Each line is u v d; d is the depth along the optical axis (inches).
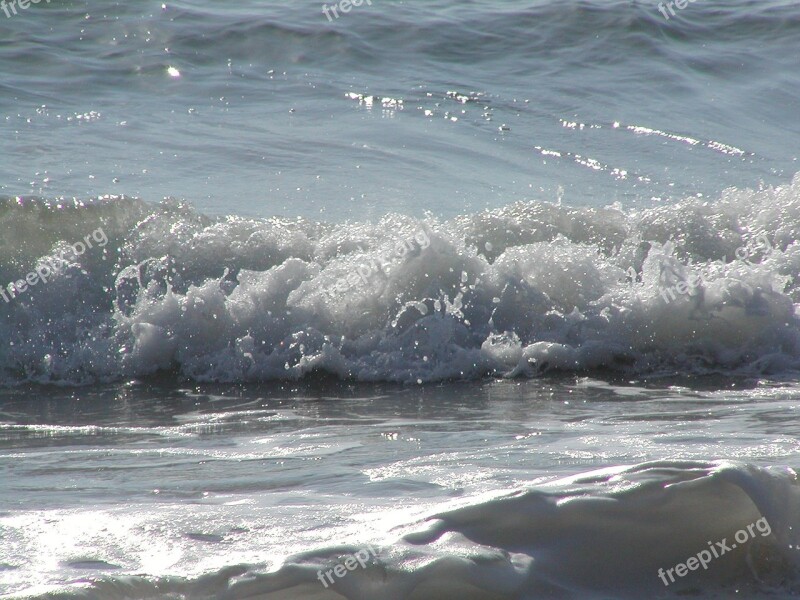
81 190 1298.0
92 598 377.1
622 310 974.4
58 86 1809.8
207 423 778.8
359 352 955.3
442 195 1386.6
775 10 2380.7
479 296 998.4
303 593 384.2
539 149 1636.3
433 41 2156.7
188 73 1929.1
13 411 828.0
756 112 1921.8
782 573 424.2
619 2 2359.7
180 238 1074.1
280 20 2178.9
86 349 957.8
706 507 431.8
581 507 425.7
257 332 966.4
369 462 626.8
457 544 408.5
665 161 1614.2
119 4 2196.1
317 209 1295.5
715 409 791.7
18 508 523.5
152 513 508.1
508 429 728.3
